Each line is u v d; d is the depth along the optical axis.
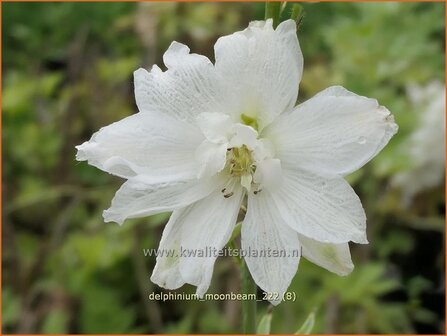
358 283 0.18
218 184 0.11
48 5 0.26
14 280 0.21
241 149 0.11
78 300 0.20
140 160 0.10
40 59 0.26
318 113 0.10
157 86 0.10
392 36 0.20
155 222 0.17
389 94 0.19
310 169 0.10
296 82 0.10
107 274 0.20
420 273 0.22
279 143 0.10
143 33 0.21
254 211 0.11
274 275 0.10
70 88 0.24
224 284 0.20
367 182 0.21
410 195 0.20
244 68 0.10
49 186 0.23
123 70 0.23
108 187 0.22
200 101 0.10
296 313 0.18
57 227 0.21
